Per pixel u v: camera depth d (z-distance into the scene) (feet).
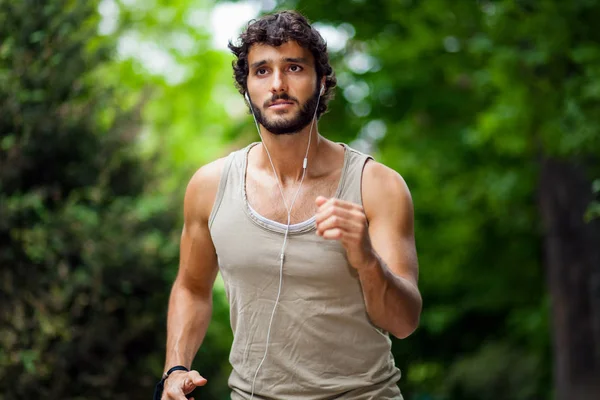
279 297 9.24
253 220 9.38
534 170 33.17
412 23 30.27
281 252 9.19
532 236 42.04
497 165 35.70
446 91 34.81
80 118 23.25
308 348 9.24
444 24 29.22
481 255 43.24
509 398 43.50
